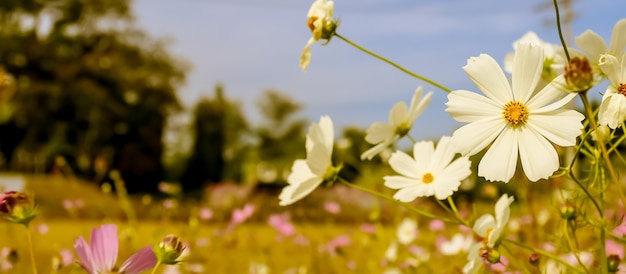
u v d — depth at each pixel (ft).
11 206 2.80
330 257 8.65
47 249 8.20
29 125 71.36
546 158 2.45
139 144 78.89
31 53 73.92
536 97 2.54
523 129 2.53
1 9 74.54
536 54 2.55
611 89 2.46
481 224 3.22
